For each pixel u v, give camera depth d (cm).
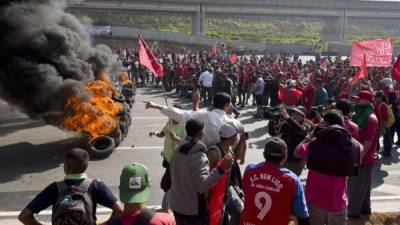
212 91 2291
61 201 411
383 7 8950
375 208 880
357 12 8919
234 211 594
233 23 9912
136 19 9212
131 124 1711
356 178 766
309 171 576
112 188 981
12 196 940
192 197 502
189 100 2434
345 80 1823
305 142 614
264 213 468
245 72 2273
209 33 8450
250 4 8375
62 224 400
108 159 1223
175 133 721
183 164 500
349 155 548
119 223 367
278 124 865
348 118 735
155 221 367
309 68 2734
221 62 3241
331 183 555
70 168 434
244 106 2258
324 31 9256
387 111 1143
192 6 8062
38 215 818
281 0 8488
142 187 374
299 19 10575
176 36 7325
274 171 471
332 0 8719
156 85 2972
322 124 601
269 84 1989
